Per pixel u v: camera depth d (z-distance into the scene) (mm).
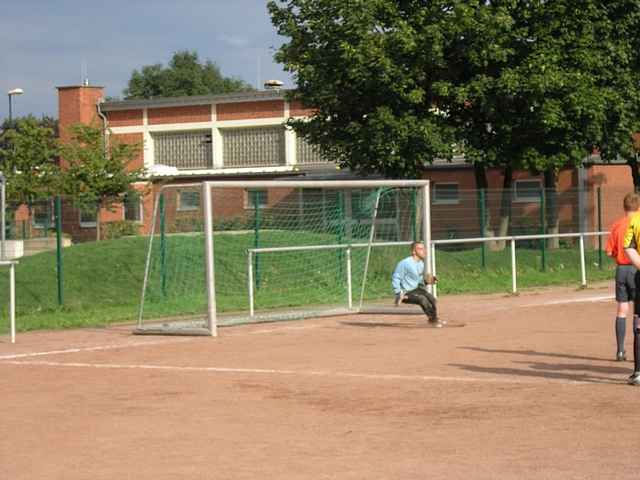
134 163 73250
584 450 9688
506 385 13594
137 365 16703
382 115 40688
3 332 23219
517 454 9602
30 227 34750
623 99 43000
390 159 41156
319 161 68312
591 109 40500
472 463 9289
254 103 70438
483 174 45875
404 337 19828
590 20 42188
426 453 9750
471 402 12406
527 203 35844
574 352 16828
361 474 8953
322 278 29672
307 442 10406
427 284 22641
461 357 16531
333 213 29922
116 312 26906
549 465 9133
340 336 20359
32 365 17016
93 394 13805
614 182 54594
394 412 11922
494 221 35156
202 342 19969
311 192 32562
